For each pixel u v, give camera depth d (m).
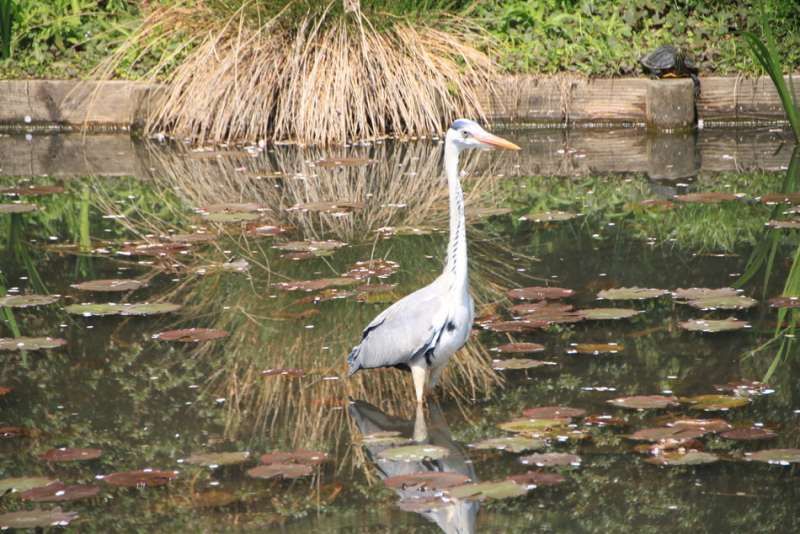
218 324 11.02
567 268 12.47
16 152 19.55
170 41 21.50
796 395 9.02
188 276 12.56
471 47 20.77
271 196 16.19
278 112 20.00
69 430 8.77
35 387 9.65
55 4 22.78
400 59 20.08
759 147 18.50
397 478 7.64
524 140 19.88
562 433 8.38
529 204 15.37
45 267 13.02
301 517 7.30
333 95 19.75
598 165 17.62
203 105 19.97
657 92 19.70
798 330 10.41
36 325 11.10
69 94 20.89
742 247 13.02
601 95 20.42
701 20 21.72
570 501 7.46
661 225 14.08
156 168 18.20
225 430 8.70
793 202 14.70
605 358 9.91
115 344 10.59
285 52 20.16
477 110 20.39
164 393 9.45
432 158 18.58
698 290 11.26
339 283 11.72
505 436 8.42
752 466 7.88
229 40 20.39
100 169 18.17
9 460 8.24
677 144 18.97
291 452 8.13
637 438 8.18
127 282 12.04
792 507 7.29
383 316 9.14
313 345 10.42
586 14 21.95
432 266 12.65
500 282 12.02
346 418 8.90
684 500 7.41
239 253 13.41
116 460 8.21
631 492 7.53
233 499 7.58
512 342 10.35
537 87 20.52
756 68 20.20
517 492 7.33
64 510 7.48
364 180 17.09
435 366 9.11
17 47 22.00
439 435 8.52
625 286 11.77
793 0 21.56
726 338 10.29
